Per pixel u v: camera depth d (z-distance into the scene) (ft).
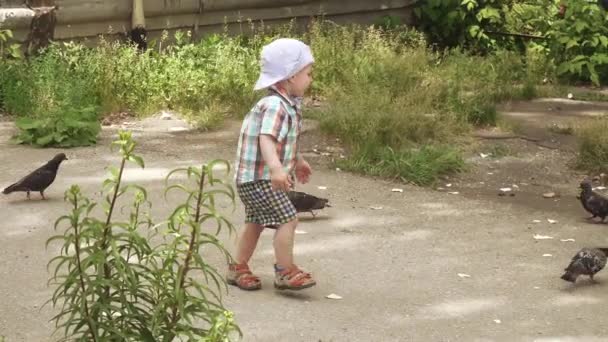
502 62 50.70
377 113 36.65
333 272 23.32
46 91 37.93
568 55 52.54
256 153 21.18
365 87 41.32
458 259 24.62
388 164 33.58
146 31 48.06
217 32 50.80
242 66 43.60
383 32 54.44
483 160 35.50
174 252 13.53
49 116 35.55
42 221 26.30
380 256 24.61
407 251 25.11
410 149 35.12
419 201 30.17
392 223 27.55
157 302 13.53
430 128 37.35
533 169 34.81
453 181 33.24
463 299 21.80
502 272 23.75
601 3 54.19
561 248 25.89
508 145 37.24
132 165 32.42
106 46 43.39
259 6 51.90
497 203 30.58
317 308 20.98
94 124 35.32
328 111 38.47
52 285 21.68
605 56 51.42
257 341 19.07
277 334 19.45
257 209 21.59
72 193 13.25
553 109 44.34
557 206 30.63
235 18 51.26
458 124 38.47
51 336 18.02
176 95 41.19
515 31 57.41
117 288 13.53
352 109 37.50
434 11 55.47
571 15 53.01
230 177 31.63
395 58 46.50
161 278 13.43
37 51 42.55
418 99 40.16
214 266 23.43
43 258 23.47
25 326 19.49
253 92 41.19
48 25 42.73
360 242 25.64
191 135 37.35
